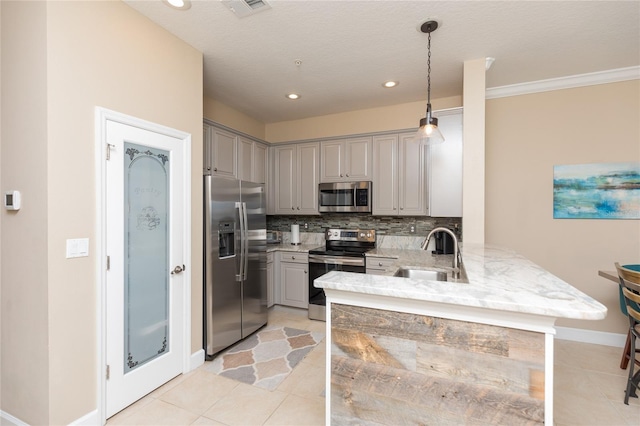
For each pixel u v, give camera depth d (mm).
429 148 3420
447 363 1267
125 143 2002
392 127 3959
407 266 2527
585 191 3068
